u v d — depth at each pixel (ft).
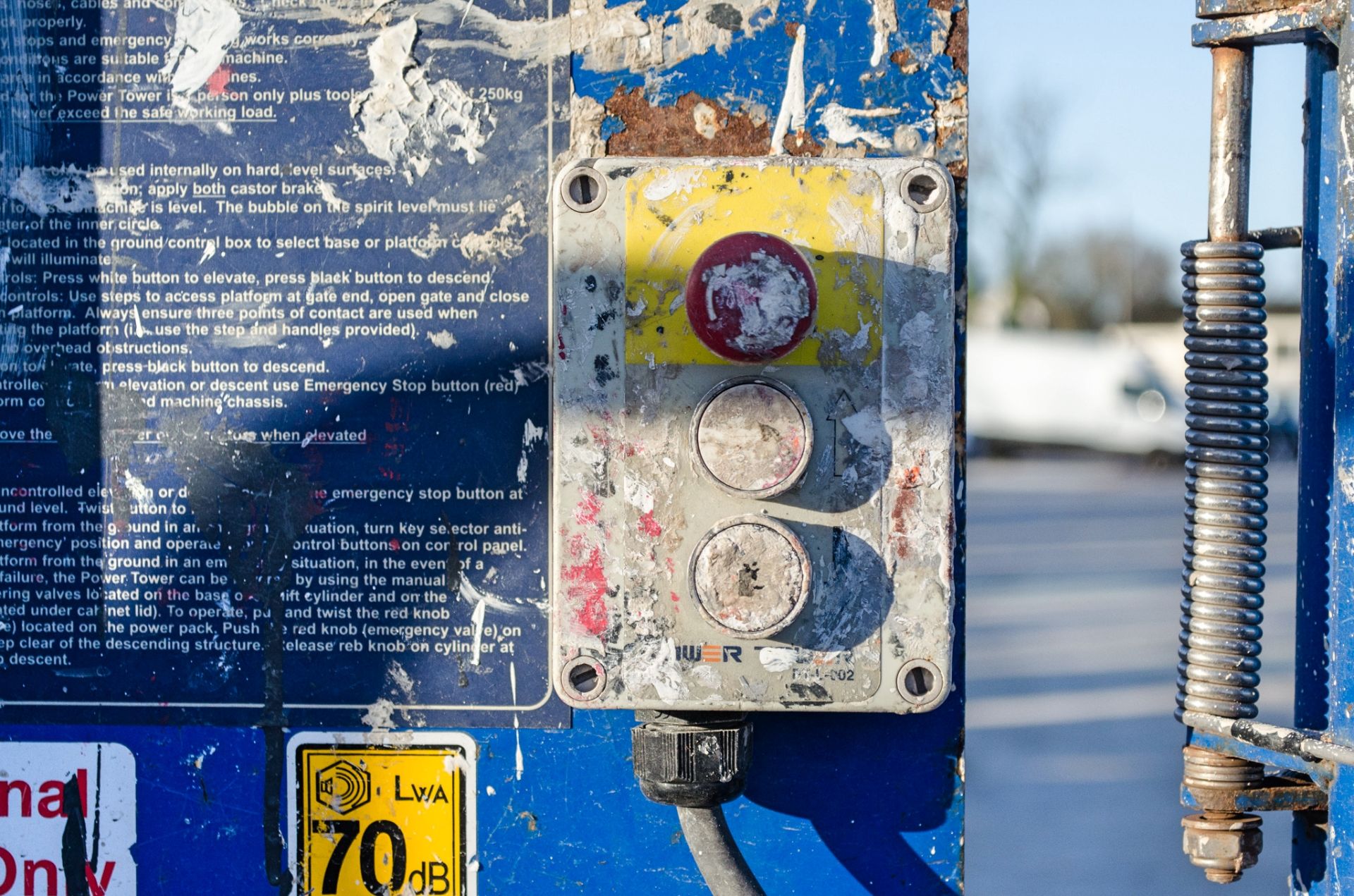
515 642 5.22
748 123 5.09
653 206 4.59
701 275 4.44
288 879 5.29
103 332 5.24
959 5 5.03
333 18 5.16
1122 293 81.15
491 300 5.17
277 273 5.20
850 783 5.18
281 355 5.21
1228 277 4.58
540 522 5.19
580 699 4.62
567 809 5.23
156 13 5.18
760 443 4.52
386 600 5.24
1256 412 4.61
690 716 4.72
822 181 4.59
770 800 5.19
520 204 5.15
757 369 4.59
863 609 4.60
